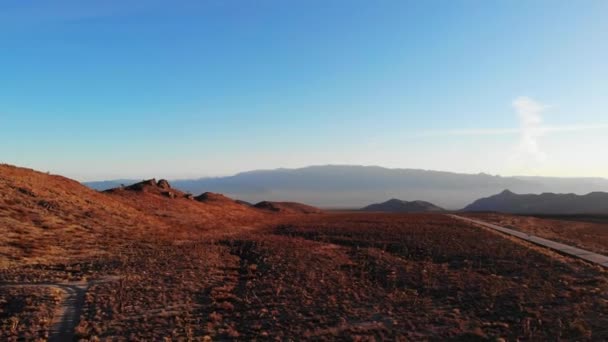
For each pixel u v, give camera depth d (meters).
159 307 16.06
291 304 16.56
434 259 27.31
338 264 25.38
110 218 41.56
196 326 14.20
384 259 26.97
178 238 38.47
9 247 25.47
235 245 34.56
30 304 15.88
